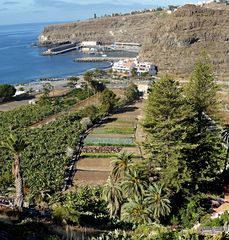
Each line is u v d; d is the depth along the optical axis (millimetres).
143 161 62875
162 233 38062
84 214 51062
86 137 116562
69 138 111188
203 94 75562
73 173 89688
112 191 56062
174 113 62469
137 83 193125
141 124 64812
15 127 126875
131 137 115812
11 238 32219
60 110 147625
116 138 114812
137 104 157000
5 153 94000
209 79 75938
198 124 69250
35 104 158875
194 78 76312
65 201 65812
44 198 70875
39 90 196625
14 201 49281
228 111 133125
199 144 63594
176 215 56188
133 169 58312
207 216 54719
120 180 58000
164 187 56000
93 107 137125
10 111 148750
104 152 103250
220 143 73000
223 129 81188
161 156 61688
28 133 117812
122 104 152875
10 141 46500
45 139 110875
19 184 46719
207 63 77812
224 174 70562
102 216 53250
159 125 61500
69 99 165500
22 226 36000
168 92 63094
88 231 41000
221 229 43438
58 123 127250
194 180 62031
